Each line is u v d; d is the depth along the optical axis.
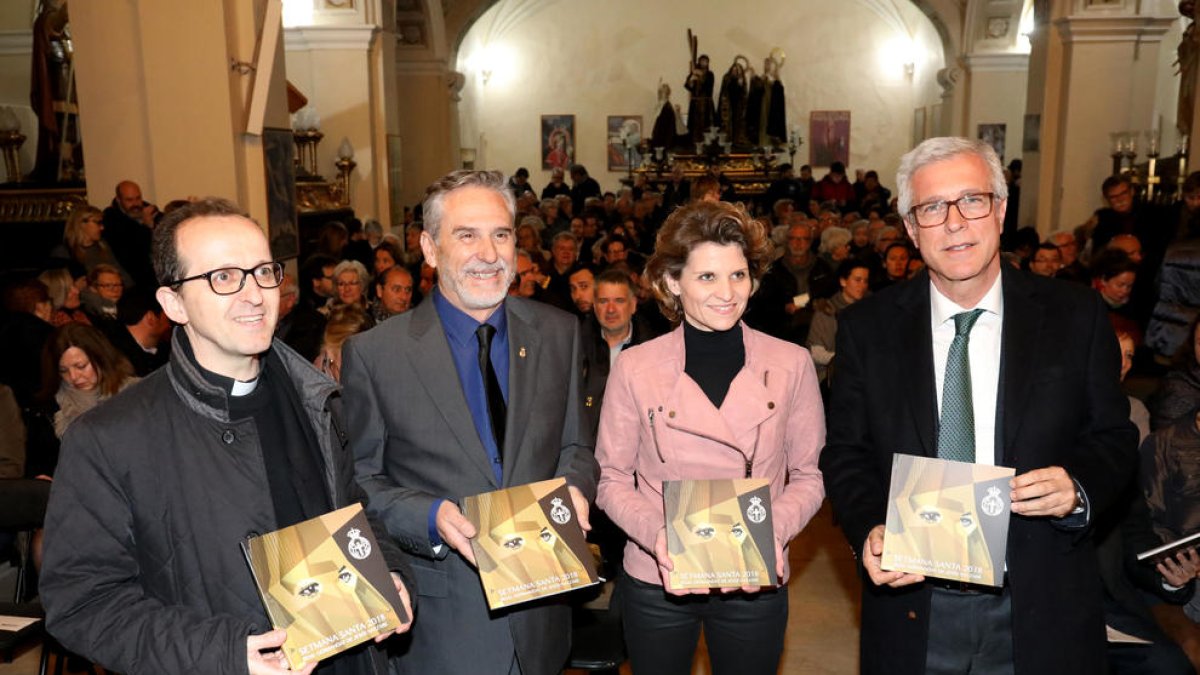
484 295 2.05
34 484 2.99
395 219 11.91
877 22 19.62
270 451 1.72
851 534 1.93
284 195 6.93
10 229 7.74
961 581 1.75
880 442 1.98
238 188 6.20
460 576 2.10
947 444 1.93
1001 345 1.92
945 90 17.25
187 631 1.51
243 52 6.21
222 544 1.61
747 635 2.23
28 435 3.67
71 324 3.66
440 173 16.14
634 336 3.92
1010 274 1.97
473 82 19.59
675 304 2.29
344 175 10.79
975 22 15.91
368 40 10.97
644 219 11.82
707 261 2.12
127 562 1.58
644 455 2.27
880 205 13.27
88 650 1.52
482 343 2.15
